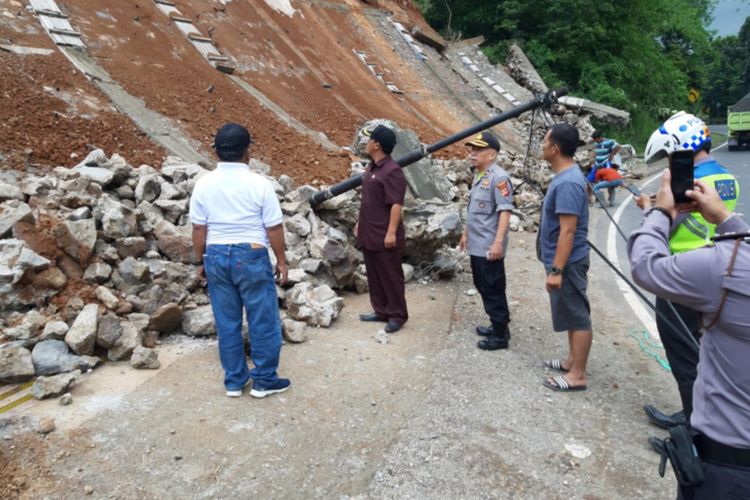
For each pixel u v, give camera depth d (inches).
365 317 213.2
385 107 546.6
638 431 146.0
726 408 72.4
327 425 141.0
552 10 908.0
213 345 181.6
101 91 304.5
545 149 163.2
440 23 998.4
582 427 146.6
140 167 235.8
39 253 175.9
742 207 427.8
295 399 151.8
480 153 190.5
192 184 236.2
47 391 143.5
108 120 283.3
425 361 179.5
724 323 71.0
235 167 148.6
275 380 152.9
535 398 160.1
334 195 249.8
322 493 117.8
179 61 382.3
